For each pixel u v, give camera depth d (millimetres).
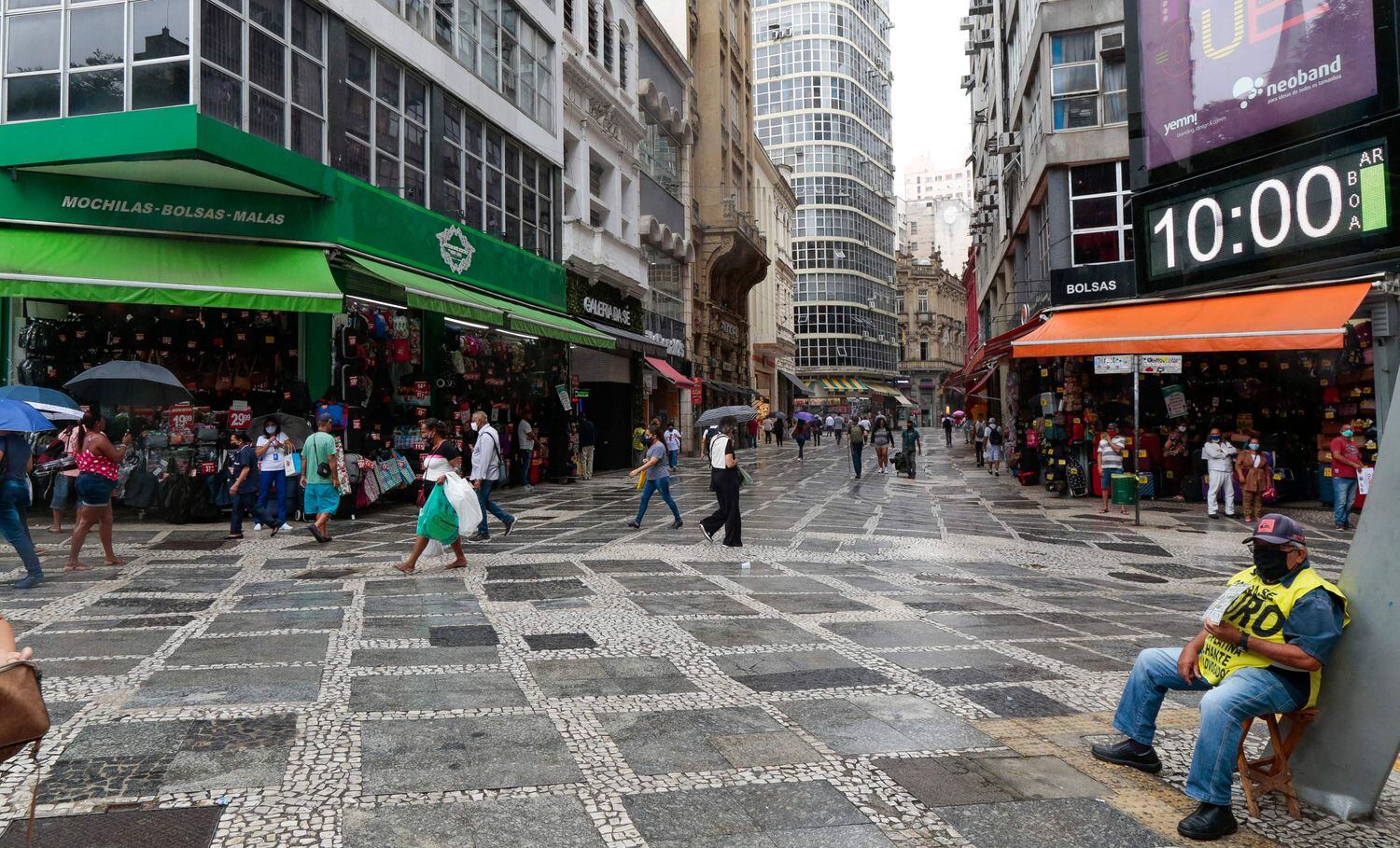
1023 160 26734
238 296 11562
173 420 12281
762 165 50875
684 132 32250
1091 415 17484
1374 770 3262
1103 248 20750
